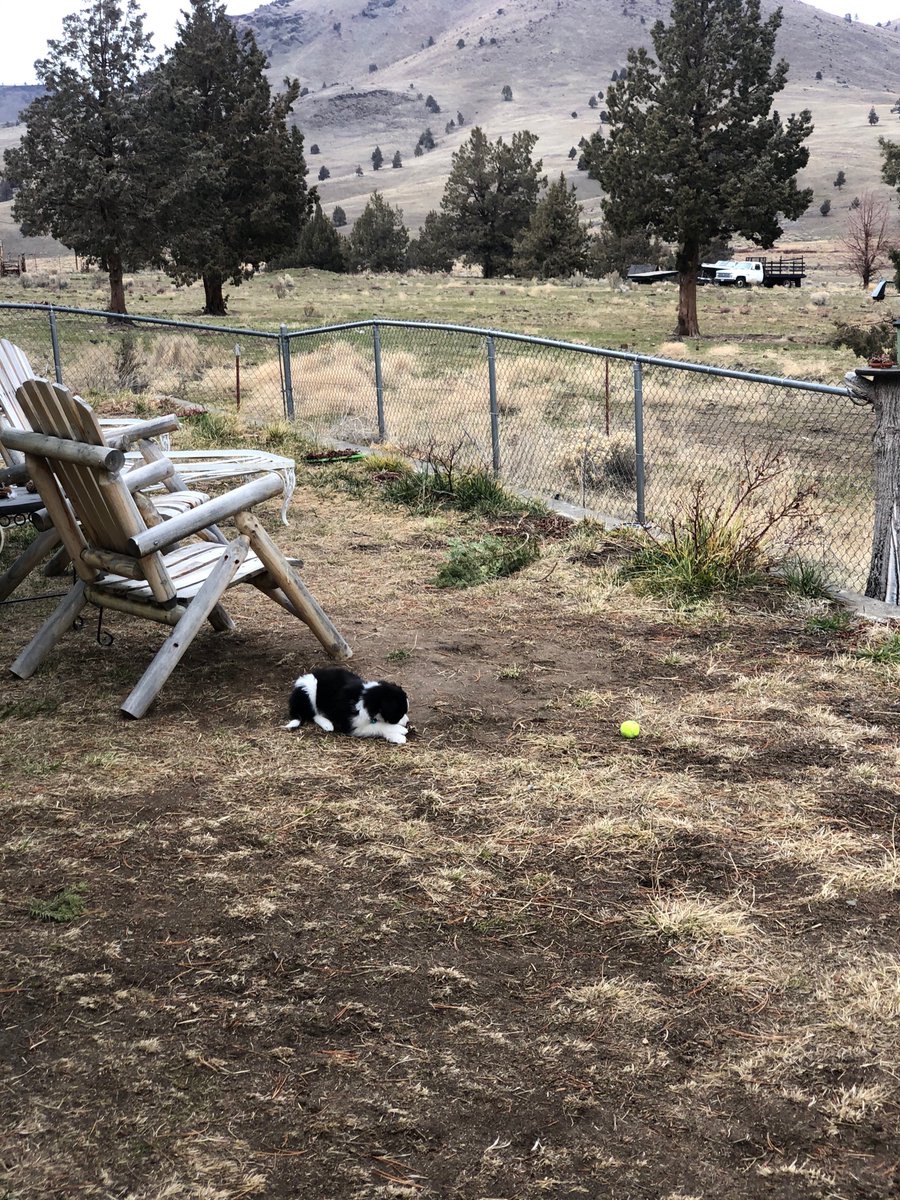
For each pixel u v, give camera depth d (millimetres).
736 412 18391
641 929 3520
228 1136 2635
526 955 3381
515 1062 2902
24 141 37750
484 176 85812
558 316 43531
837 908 3639
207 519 5223
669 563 7543
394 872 3852
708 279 73688
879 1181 2516
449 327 11000
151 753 4820
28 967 3291
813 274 93938
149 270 84812
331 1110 2721
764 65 36531
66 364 18766
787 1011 3115
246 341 25266
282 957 3350
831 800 4395
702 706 5367
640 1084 2828
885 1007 3111
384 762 4746
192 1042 2965
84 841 4051
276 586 5930
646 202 37344
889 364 6633
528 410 16469
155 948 3393
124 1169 2535
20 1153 2576
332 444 12414
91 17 37312
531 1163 2564
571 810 4320
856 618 6570
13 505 6254
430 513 9414
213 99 43375
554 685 5660
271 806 4336
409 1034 3008
